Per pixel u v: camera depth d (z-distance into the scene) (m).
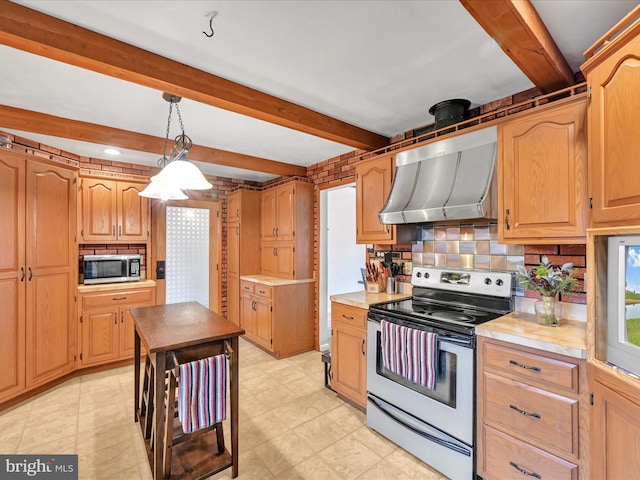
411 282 2.78
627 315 1.20
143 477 1.83
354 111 2.46
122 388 2.96
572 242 1.64
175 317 2.17
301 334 3.95
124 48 1.60
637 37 1.13
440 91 2.14
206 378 1.68
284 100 2.25
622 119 1.19
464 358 1.78
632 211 1.15
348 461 1.98
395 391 2.15
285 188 4.09
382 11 1.38
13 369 2.58
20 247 2.63
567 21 1.42
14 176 2.59
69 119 2.56
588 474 1.37
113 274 3.58
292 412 2.53
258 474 1.86
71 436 2.20
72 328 3.12
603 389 1.28
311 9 1.37
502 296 2.11
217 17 1.42
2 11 1.33
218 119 2.61
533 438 1.54
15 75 1.91
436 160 2.33
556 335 1.58
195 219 4.58
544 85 1.79
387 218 2.44
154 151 2.99
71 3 1.34
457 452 1.80
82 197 3.46
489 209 1.94
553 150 1.70
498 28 1.31
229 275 4.77
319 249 4.02
